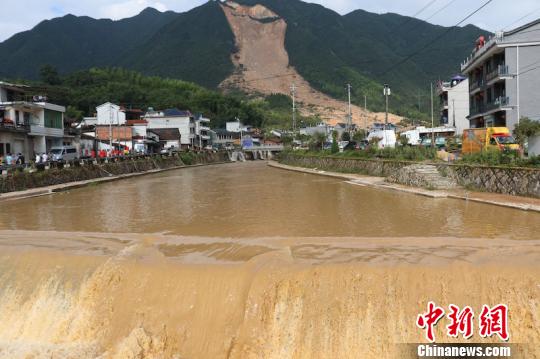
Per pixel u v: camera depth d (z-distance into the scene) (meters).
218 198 31.77
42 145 54.28
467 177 30.47
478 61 55.53
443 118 80.44
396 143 53.09
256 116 151.88
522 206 23.14
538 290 11.06
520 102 47.69
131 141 78.00
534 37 47.38
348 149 61.56
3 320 12.70
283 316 11.35
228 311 11.52
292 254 13.86
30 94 59.91
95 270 13.12
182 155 82.44
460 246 14.98
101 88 114.56
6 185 33.12
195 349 11.30
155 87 141.00
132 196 33.88
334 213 24.03
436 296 11.25
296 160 74.44
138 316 11.93
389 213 23.58
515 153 30.11
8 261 14.06
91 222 22.62
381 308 11.23
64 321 12.38
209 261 13.24
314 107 183.38
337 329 11.12
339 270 11.78
